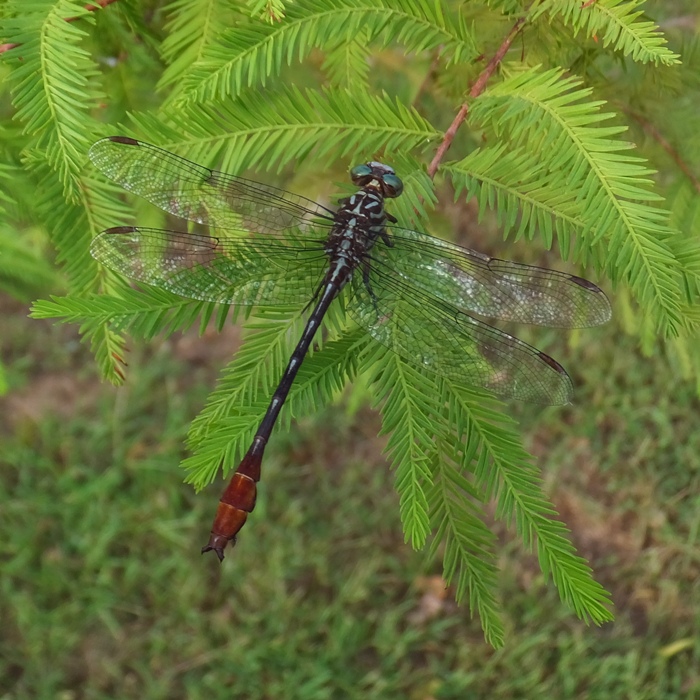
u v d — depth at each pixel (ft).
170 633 1.36
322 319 0.74
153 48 0.82
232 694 1.30
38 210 0.75
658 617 1.37
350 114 0.74
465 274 0.76
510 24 0.76
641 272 0.68
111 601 1.37
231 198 0.76
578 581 0.69
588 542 1.44
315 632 1.36
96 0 0.75
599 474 1.49
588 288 0.75
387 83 0.99
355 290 0.74
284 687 1.30
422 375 0.71
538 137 0.71
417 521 0.68
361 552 1.43
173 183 0.75
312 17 0.72
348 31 0.72
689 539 1.43
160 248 0.75
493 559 0.71
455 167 0.73
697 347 0.85
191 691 1.30
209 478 0.70
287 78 0.89
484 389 0.72
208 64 0.71
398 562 1.42
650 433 1.51
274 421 0.70
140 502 1.47
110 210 0.76
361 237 0.75
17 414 1.56
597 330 1.55
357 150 0.74
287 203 0.77
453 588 1.39
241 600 1.39
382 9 0.73
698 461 1.47
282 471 1.49
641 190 0.69
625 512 1.46
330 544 1.44
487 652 1.34
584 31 0.76
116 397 1.58
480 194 0.72
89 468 1.50
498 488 0.70
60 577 1.39
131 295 0.72
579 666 1.32
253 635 1.35
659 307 0.68
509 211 0.72
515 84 0.72
